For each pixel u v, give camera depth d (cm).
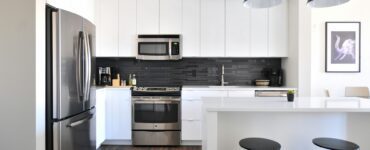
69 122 259
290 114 247
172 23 418
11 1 224
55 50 240
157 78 457
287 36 421
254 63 458
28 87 225
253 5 264
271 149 193
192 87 402
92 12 398
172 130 398
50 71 241
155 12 418
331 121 249
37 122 227
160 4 417
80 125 286
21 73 224
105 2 416
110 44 418
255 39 421
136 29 418
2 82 226
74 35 266
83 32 282
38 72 227
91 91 316
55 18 240
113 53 419
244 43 421
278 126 247
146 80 457
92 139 324
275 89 394
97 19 416
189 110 397
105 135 396
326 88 451
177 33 419
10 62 225
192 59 457
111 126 397
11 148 227
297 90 385
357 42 446
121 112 397
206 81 458
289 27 417
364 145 250
